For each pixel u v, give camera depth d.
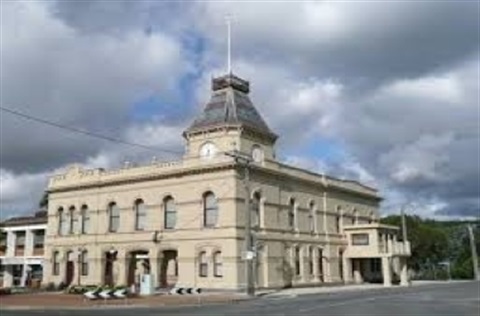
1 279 81.31
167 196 58.69
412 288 58.88
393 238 72.88
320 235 66.31
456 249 127.75
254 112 62.72
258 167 57.16
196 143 60.34
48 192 68.44
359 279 71.94
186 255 56.12
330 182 69.31
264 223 57.28
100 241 62.69
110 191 63.00
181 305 37.69
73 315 27.50
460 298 39.69
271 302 39.28
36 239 80.50
